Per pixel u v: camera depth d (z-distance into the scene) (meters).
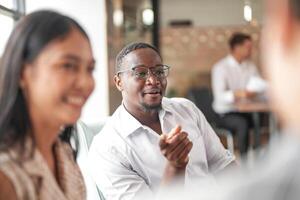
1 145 0.86
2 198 0.80
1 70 0.86
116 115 1.71
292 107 0.39
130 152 1.61
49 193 0.89
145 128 1.63
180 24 6.86
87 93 0.90
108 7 3.89
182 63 6.74
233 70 4.32
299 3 0.38
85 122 1.94
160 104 1.67
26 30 0.85
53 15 0.88
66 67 0.86
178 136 1.28
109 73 3.74
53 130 0.94
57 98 0.86
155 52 1.68
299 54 0.39
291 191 0.37
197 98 4.57
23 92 0.88
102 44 3.67
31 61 0.85
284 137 0.39
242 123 4.04
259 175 0.40
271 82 0.40
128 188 1.57
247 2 6.55
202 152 1.70
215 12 6.86
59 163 1.02
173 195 0.51
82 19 3.65
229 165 1.75
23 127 0.88
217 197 0.42
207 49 6.69
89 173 1.67
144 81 1.63
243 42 4.29
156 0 5.96
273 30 0.39
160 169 1.60
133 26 5.23
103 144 1.65
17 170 0.83
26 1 3.39
